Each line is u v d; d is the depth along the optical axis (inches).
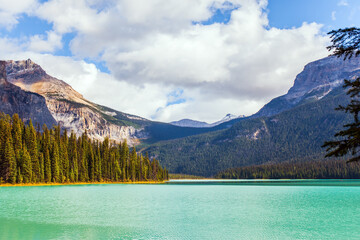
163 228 1631.4
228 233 1541.6
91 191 4200.3
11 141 4995.1
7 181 4842.5
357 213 2151.8
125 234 1491.1
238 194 3882.9
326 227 1669.5
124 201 2901.1
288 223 1786.4
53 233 1496.1
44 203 2632.9
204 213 2154.3
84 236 1444.4
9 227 1626.5
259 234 1498.5
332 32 624.1
